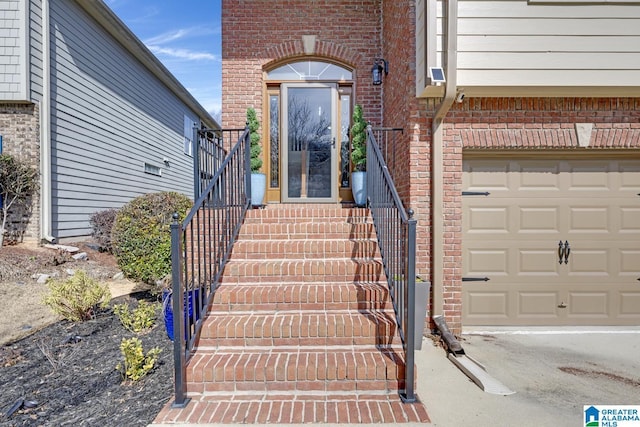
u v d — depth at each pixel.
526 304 4.17
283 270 3.41
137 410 2.31
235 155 4.07
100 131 8.69
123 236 4.60
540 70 3.54
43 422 2.20
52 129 7.11
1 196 6.54
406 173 4.09
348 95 5.87
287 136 5.80
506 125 3.91
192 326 2.79
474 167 4.12
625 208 4.16
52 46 7.10
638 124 3.91
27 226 6.77
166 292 3.40
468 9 3.51
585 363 3.25
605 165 4.15
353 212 4.26
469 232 4.13
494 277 4.15
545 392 2.70
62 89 7.39
